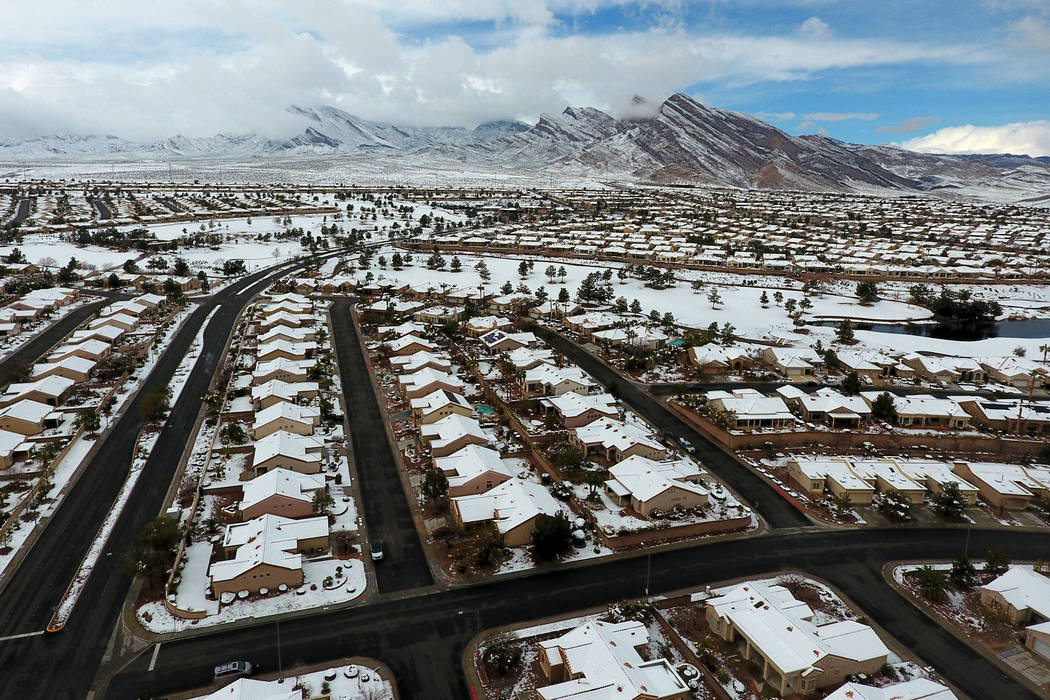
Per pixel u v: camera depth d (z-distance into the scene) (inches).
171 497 3196.4
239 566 2536.9
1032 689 2177.7
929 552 2977.4
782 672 2101.4
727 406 4254.4
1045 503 3326.8
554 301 7288.4
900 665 2262.6
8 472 3385.8
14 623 2346.2
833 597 2630.4
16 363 4943.4
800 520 3216.0
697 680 2176.4
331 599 2524.6
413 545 2888.8
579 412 4055.1
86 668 2153.1
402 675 2164.1
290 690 1991.9
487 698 2079.2
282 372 4692.4
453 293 7716.5
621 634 2258.9
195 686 2082.9
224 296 7539.4
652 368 5329.7
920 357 5487.2
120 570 2647.6
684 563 2832.2
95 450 3666.3
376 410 4338.1
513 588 2630.4
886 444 4067.4
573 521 3068.4
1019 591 2551.7
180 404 4325.8
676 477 3376.0
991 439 4087.1
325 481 3316.9
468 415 4121.6
